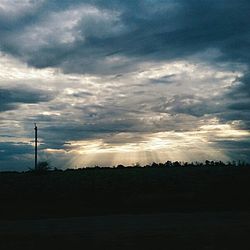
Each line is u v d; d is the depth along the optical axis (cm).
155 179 4662
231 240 1669
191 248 1534
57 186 4478
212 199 3694
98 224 2281
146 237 1759
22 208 3484
